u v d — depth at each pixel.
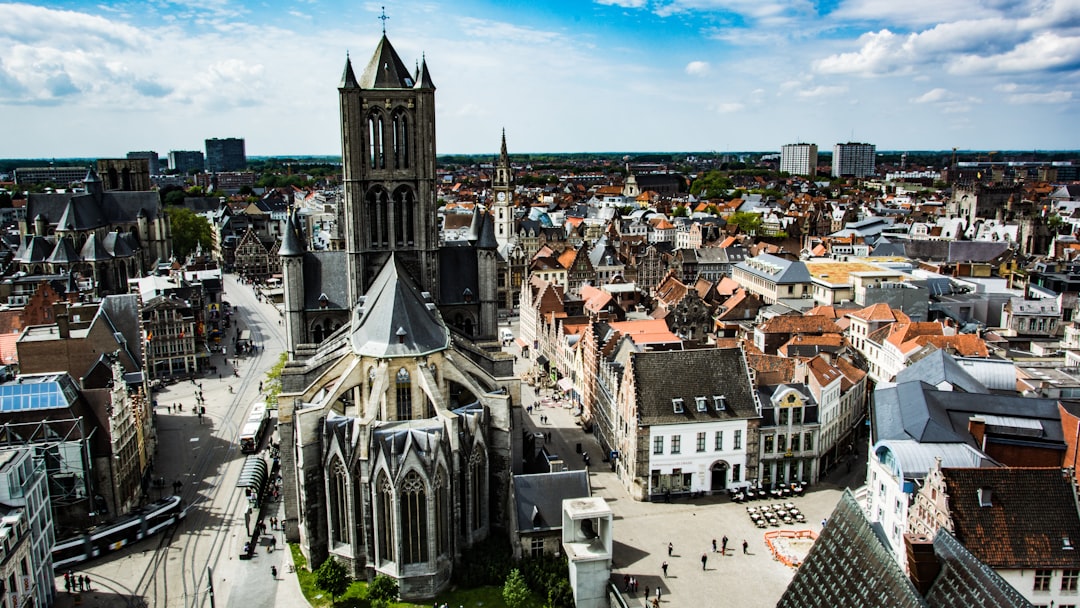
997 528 69.75
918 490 79.38
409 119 113.00
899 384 99.50
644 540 95.06
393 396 89.94
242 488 110.75
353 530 83.69
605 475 115.00
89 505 97.81
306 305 117.75
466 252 123.12
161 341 170.12
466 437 86.81
